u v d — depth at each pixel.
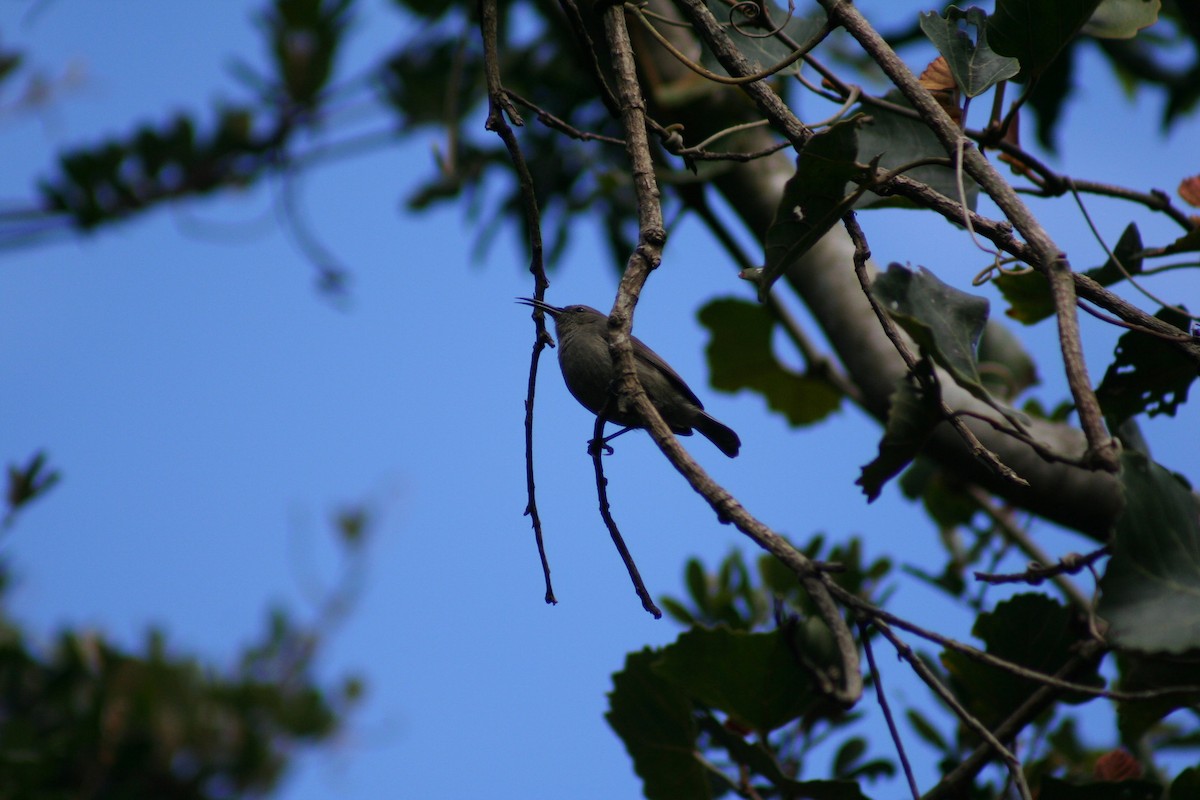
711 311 10.19
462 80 13.38
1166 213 6.34
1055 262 4.29
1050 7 5.14
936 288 4.92
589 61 6.15
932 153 6.33
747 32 6.84
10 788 14.71
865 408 9.49
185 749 17.89
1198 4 9.31
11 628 16.59
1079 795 5.66
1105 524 6.63
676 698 6.12
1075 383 3.88
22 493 8.63
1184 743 7.56
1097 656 5.76
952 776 5.74
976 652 3.83
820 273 7.74
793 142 5.41
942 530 8.50
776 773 5.65
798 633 5.45
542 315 5.82
